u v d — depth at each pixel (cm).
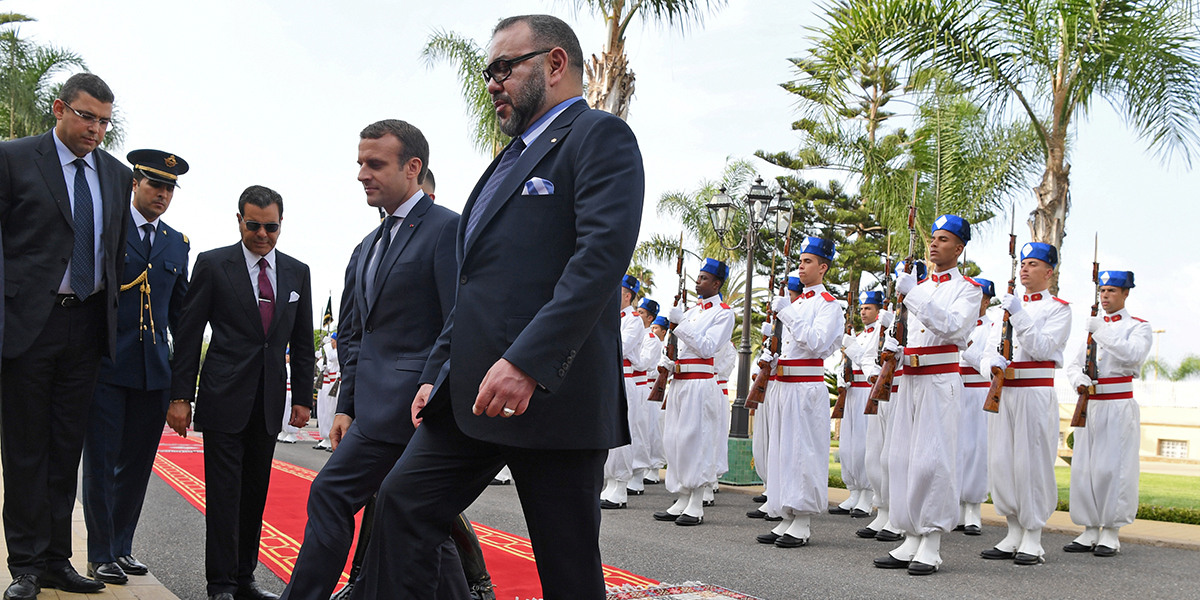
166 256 521
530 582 514
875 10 1109
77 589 438
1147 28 1040
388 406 364
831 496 1124
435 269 377
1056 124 1095
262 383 465
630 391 1146
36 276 424
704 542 730
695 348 850
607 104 1382
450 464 270
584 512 259
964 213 1320
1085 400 737
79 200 442
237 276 464
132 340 492
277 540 640
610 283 243
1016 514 684
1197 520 908
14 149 429
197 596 483
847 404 1000
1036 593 555
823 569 620
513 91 275
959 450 652
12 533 421
